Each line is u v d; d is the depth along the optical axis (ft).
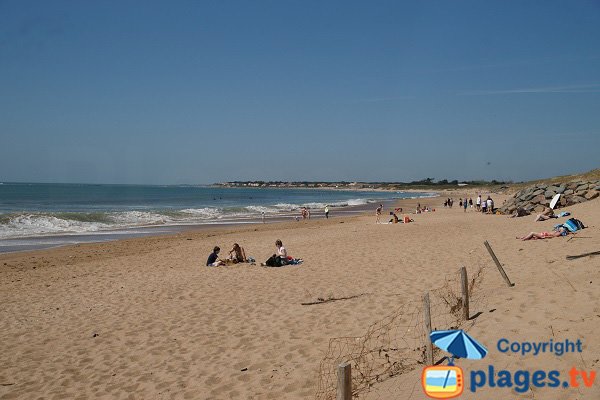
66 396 22.08
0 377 24.62
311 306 33.19
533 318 22.65
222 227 116.98
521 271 35.17
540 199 100.73
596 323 20.36
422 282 37.04
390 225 98.22
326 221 130.31
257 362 24.09
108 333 30.73
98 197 325.01
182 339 28.58
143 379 23.34
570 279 28.63
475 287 31.86
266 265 51.29
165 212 161.48
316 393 19.69
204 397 20.83
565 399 15.31
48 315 35.76
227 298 37.58
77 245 81.15
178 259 61.77
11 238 93.40
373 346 24.02
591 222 58.65
